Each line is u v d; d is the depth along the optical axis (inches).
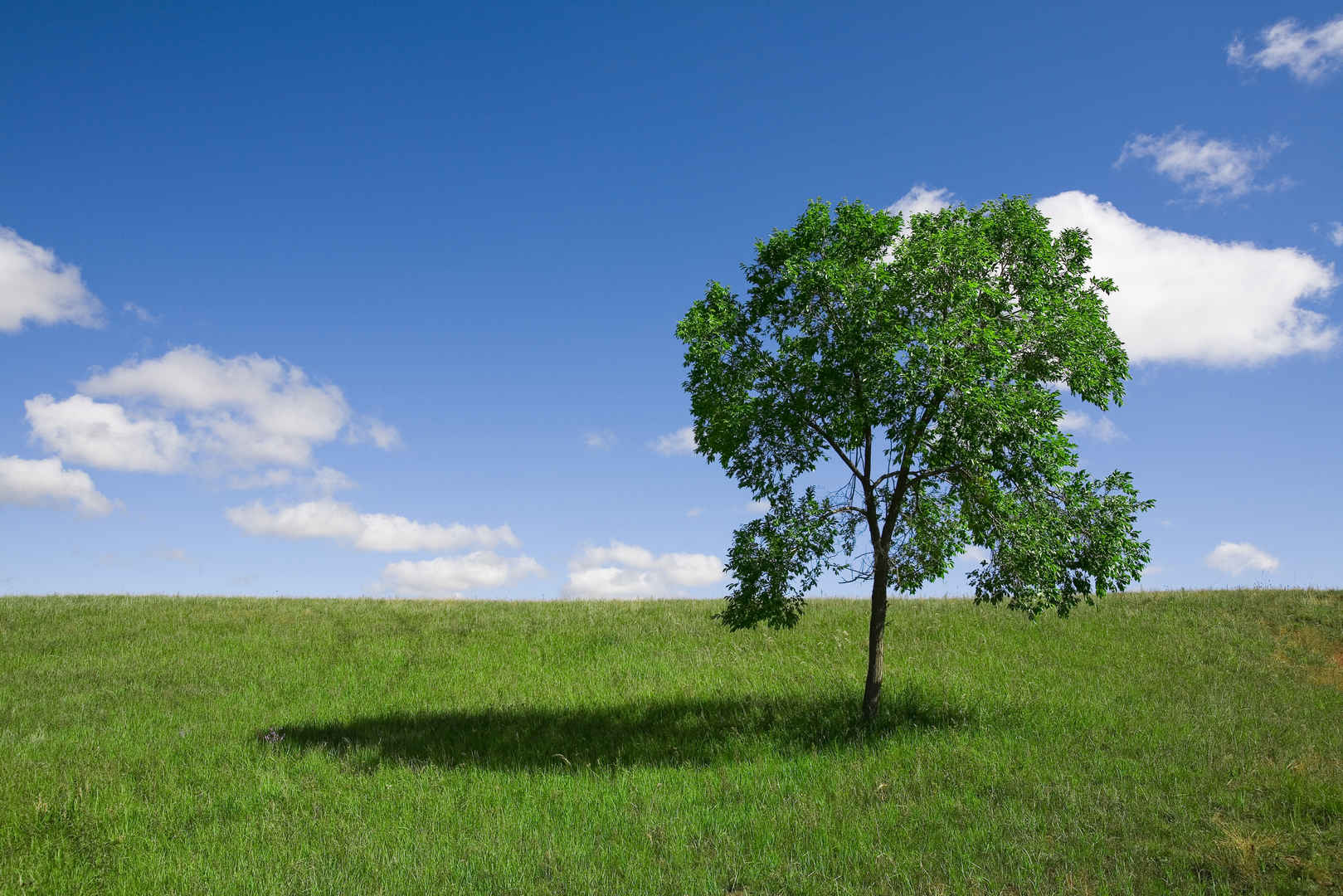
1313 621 914.7
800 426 565.6
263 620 1082.1
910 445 529.7
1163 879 335.9
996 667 781.3
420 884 348.2
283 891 341.7
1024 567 518.3
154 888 349.1
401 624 1069.1
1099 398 554.3
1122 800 426.0
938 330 493.7
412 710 714.8
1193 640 869.8
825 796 455.2
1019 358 553.9
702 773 513.7
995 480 538.0
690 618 1055.0
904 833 394.3
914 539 571.8
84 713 697.6
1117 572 528.4
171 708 722.8
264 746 594.9
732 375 577.3
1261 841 364.8
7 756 547.2
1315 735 571.5
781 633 945.5
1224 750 522.3
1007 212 582.9
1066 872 342.0
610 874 357.7
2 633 972.6
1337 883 326.0
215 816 444.5
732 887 344.5
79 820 418.0
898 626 953.5
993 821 402.3
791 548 548.7
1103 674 762.8
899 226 558.9
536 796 475.8
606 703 713.0
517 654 920.3
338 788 493.0
